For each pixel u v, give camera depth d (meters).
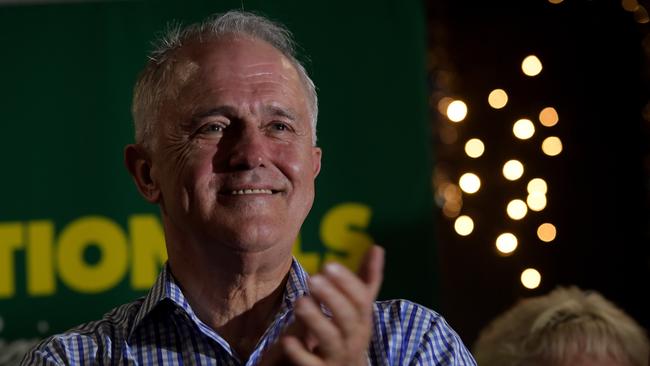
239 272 1.73
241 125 1.75
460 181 5.04
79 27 3.71
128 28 3.72
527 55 5.52
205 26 1.86
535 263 5.51
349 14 3.69
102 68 3.70
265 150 1.73
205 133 1.75
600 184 5.43
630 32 5.37
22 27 3.70
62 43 3.70
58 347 1.74
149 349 1.73
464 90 5.55
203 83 1.77
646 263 5.39
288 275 1.81
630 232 5.42
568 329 2.26
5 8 3.70
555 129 5.47
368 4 3.70
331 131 3.65
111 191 3.66
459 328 5.59
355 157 3.65
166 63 1.84
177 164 1.76
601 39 5.42
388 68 3.67
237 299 1.76
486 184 5.54
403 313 1.81
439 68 5.52
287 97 1.78
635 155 5.39
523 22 5.51
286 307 1.75
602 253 5.45
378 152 3.65
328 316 1.75
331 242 3.62
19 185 3.65
